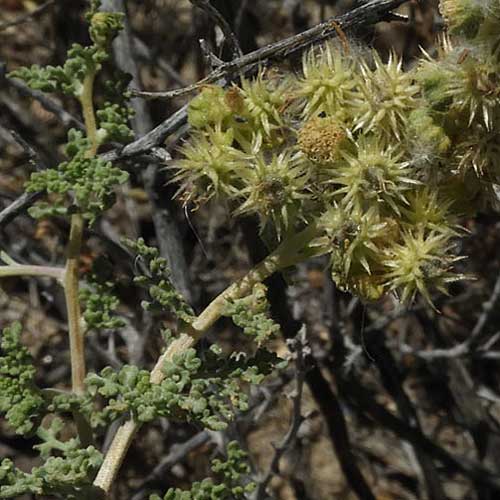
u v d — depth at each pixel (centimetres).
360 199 16
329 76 16
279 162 16
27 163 33
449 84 16
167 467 29
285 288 26
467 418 33
